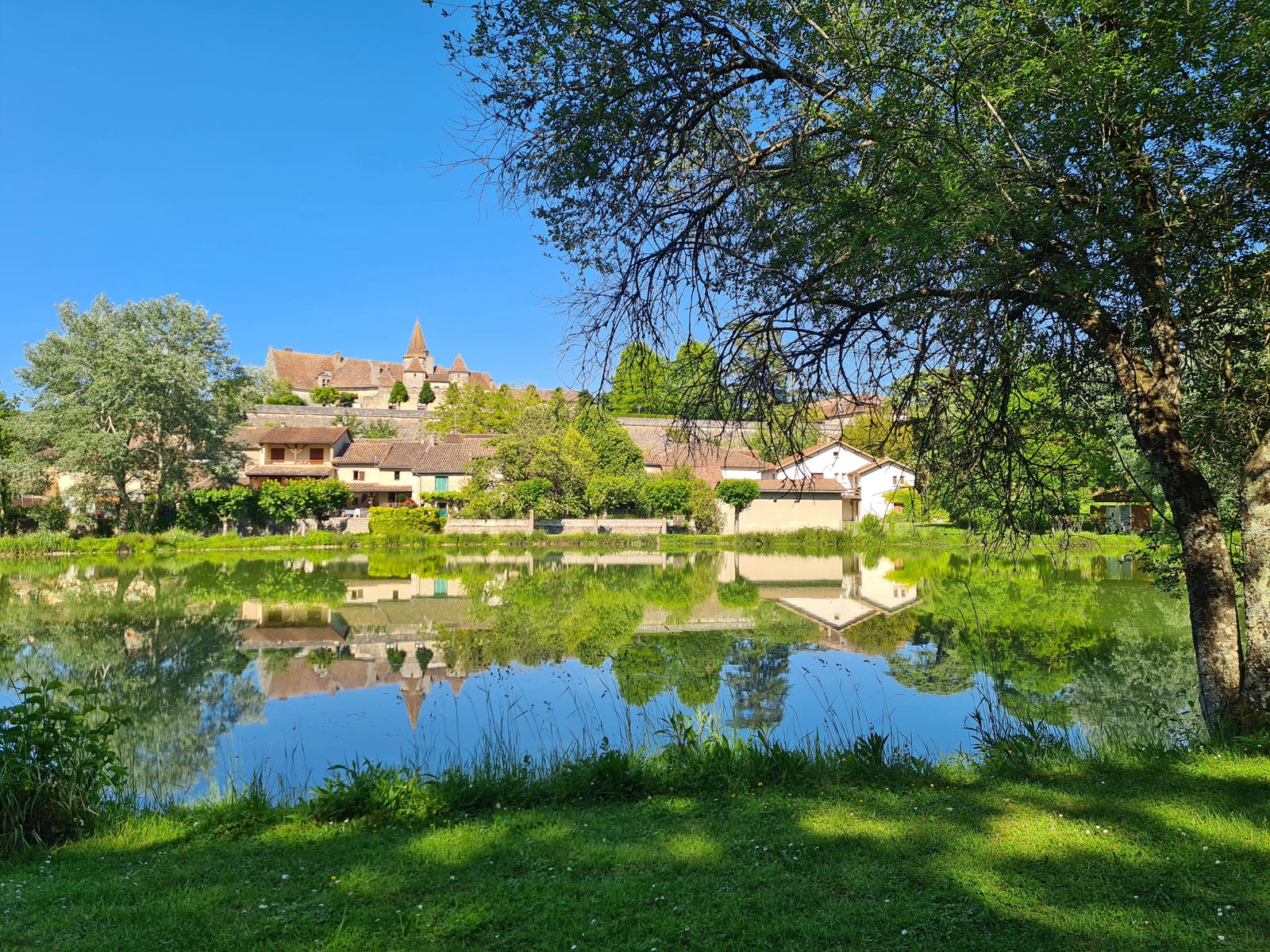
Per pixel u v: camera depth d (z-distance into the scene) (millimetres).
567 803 6504
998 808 5793
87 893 4730
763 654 15289
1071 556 34844
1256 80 5637
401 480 58219
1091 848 4902
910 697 11609
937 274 6121
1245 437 7973
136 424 43438
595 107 5848
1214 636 7293
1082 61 5312
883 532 48219
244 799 6688
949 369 6305
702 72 6195
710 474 56469
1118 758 7160
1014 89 5355
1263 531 7129
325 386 110875
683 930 4082
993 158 5594
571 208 6656
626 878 4746
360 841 5598
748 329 6457
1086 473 7844
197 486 51188
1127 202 5875
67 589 27266
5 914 4461
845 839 5262
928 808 5871
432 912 4359
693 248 6285
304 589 27438
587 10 5656
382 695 12578
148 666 15141
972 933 3971
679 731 7977
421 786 6680
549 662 14734
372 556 41719
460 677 13562
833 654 15148
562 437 52281
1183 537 7492
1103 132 5641
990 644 15914
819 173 6008
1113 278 5469
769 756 7191
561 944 4000
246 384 46781
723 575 31719
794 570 33688
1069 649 15305
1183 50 5594
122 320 43750
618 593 25656
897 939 3941
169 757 9406
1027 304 6363
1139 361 7160
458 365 117562
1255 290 6496
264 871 5070
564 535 49562
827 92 5781
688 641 16844
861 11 5578
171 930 4215
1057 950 3783
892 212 5379
